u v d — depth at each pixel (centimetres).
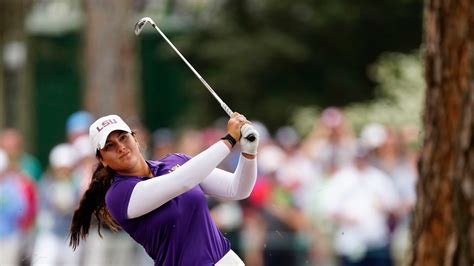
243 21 6606
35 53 6950
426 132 2050
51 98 7038
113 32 4844
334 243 3597
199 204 1888
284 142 4241
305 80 6656
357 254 3588
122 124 1892
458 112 2003
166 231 1873
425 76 2053
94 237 3488
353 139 4109
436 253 2039
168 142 4244
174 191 1831
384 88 5825
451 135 2012
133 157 1886
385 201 3619
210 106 6606
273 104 6488
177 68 7081
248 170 1891
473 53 1989
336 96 6662
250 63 6488
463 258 1998
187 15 6925
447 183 2020
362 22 6669
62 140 7038
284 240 3578
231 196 1933
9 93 5600
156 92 7106
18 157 3741
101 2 4828
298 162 3884
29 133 5719
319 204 3625
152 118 7125
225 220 3519
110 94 4841
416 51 6400
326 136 4012
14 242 3609
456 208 2006
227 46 6538
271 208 3584
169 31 6906
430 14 2036
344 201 3594
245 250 3541
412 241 2084
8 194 3606
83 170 3581
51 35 7050
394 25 6700
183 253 1872
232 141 1864
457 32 1998
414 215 2084
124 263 3516
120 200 1859
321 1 6538
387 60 6244
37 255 3594
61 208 3569
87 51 4881
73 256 3528
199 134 4459
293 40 6544
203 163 1833
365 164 3631
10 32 5538
